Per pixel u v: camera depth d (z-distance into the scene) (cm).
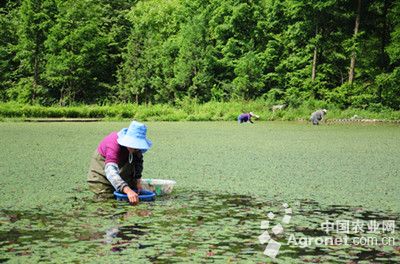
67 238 409
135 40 4088
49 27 3969
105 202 556
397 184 732
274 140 1516
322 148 1286
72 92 4031
